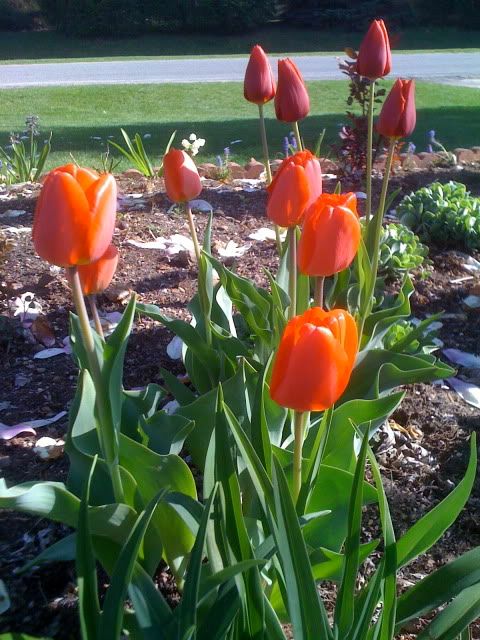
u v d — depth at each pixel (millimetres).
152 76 6363
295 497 604
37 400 1073
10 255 1492
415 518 874
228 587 548
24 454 955
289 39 9367
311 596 498
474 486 924
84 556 484
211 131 3852
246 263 1458
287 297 917
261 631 530
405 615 562
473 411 1079
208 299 878
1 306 1305
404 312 984
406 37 9422
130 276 1406
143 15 9531
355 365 901
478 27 10102
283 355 501
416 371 852
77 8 9328
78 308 526
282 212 714
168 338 1226
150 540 647
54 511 574
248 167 2195
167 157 819
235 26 9625
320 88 5512
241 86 5719
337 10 10086
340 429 735
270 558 584
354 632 533
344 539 665
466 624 535
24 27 10047
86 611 486
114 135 3789
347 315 503
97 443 679
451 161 2207
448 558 827
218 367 898
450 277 1451
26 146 3531
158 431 729
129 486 639
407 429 1033
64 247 475
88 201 472
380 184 1945
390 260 1373
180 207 1747
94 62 7398
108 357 565
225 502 563
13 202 1842
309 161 710
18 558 783
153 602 542
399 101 874
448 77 6211
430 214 1576
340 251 610
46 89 5570
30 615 720
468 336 1282
